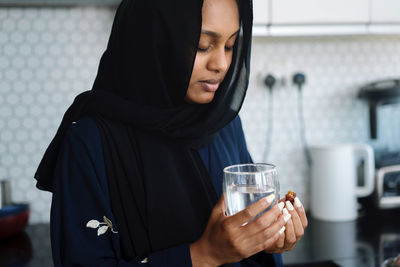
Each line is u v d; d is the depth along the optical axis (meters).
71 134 0.67
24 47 1.50
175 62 0.66
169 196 0.69
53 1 1.43
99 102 0.70
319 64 1.69
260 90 1.66
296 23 1.34
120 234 0.66
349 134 1.73
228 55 0.70
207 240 0.59
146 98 0.72
